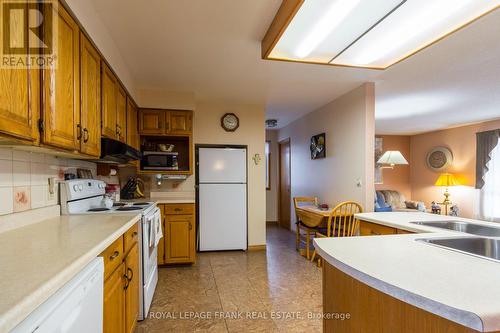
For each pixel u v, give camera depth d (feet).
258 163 14.10
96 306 3.44
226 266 11.36
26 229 4.79
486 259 3.41
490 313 2.08
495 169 17.35
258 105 14.12
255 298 8.40
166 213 11.24
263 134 14.19
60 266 2.85
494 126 17.65
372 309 3.29
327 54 7.29
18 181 4.87
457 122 18.43
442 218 6.90
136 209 7.57
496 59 8.54
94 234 4.38
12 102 3.26
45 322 2.27
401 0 4.96
